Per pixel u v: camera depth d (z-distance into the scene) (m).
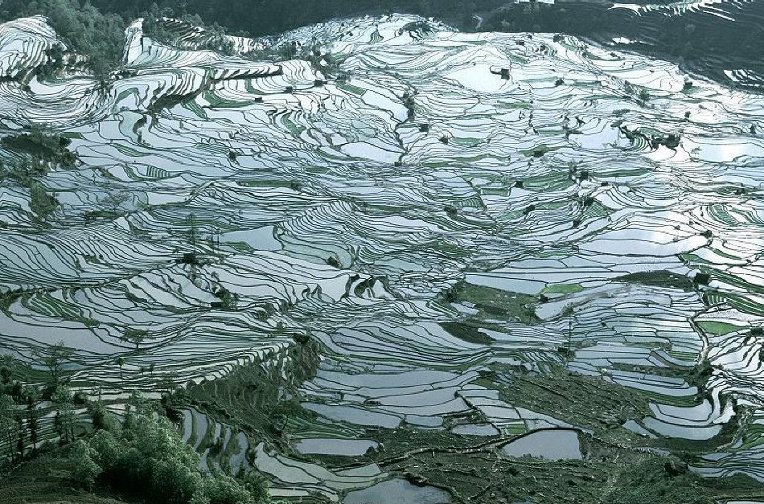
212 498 30.97
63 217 56.25
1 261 49.72
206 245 53.81
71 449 32.44
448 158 67.81
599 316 48.47
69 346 42.28
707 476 36.56
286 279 50.44
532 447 38.16
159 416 36.00
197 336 43.94
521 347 45.44
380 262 53.41
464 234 57.31
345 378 42.34
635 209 60.47
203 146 67.50
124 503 30.02
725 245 55.94
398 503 34.28
